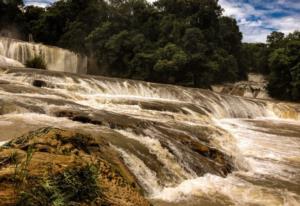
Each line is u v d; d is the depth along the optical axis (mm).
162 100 19812
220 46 49094
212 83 44406
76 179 3658
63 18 46625
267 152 12430
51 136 4961
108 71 44344
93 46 43656
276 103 26594
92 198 3574
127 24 47469
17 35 46781
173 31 45219
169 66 39844
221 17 51938
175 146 9344
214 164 9484
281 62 40562
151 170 7809
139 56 41719
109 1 48281
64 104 11766
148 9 48469
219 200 7340
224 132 12742
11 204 3051
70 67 37750
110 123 9789
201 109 18734
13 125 8766
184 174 8438
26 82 16984
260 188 8453
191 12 49562
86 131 8727
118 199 3967
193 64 42562
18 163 3814
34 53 33188
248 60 54531
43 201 3180
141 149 8344
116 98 17078
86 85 19328
